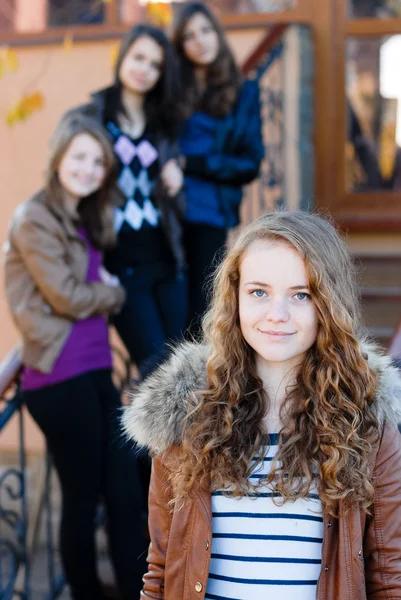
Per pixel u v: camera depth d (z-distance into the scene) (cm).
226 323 169
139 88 317
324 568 153
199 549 159
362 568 153
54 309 275
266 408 167
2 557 403
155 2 445
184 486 161
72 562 273
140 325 313
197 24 338
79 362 275
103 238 295
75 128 285
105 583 337
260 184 449
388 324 446
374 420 158
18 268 279
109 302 286
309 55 488
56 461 277
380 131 530
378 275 471
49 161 285
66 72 494
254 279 159
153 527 169
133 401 175
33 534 408
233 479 159
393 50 525
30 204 280
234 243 170
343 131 529
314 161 521
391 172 532
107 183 295
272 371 167
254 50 426
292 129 486
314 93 521
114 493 275
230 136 347
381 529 156
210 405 165
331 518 155
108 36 487
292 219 163
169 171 318
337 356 159
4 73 498
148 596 166
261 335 159
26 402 279
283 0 516
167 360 189
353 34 523
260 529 158
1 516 299
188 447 162
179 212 328
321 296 157
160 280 326
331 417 159
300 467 157
